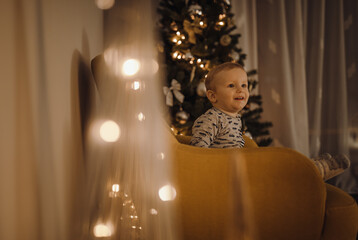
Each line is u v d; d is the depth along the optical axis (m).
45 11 0.80
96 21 1.43
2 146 0.61
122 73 0.87
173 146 0.87
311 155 2.71
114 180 0.87
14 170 0.65
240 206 0.41
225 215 0.82
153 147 0.84
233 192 0.42
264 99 2.68
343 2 2.72
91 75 1.31
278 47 2.64
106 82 0.96
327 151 2.73
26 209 0.69
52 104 0.81
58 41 0.89
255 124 2.00
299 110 2.65
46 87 0.79
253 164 0.82
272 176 0.81
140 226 0.83
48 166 0.79
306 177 0.80
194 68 1.73
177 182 0.84
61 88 0.89
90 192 0.98
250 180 0.81
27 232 0.70
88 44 1.28
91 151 1.14
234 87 1.15
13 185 0.64
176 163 0.84
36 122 0.73
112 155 0.90
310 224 0.81
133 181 0.84
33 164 0.72
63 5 0.94
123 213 0.85
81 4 1.17
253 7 2.60
